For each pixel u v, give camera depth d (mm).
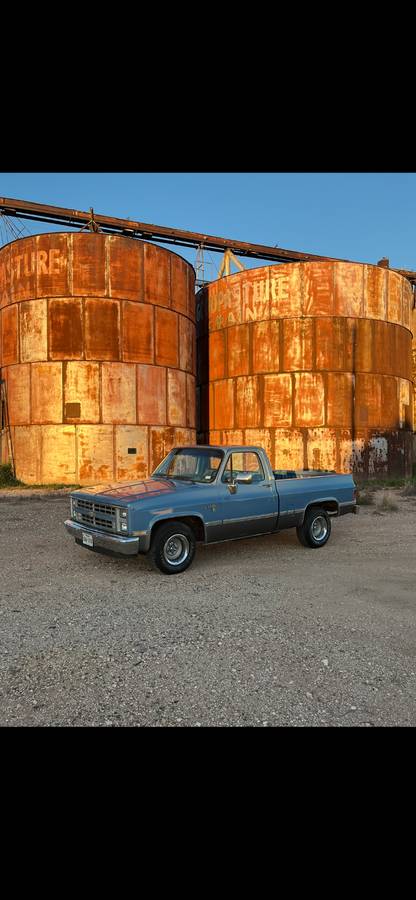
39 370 16578
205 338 23469
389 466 20484
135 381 17219
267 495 6785
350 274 19734
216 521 6230
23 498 13984
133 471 17125
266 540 8250
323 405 19531
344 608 4777
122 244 17031
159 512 5680
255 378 20641
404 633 4168
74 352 16516
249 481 6457
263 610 4703
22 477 17000
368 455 19906
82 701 3029
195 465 6910
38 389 16609
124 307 17047
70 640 3973
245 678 3340
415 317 27172
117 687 3205
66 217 22734
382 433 20266
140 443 17297
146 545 5559
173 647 3840
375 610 4723
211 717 2855
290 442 19828
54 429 16469
